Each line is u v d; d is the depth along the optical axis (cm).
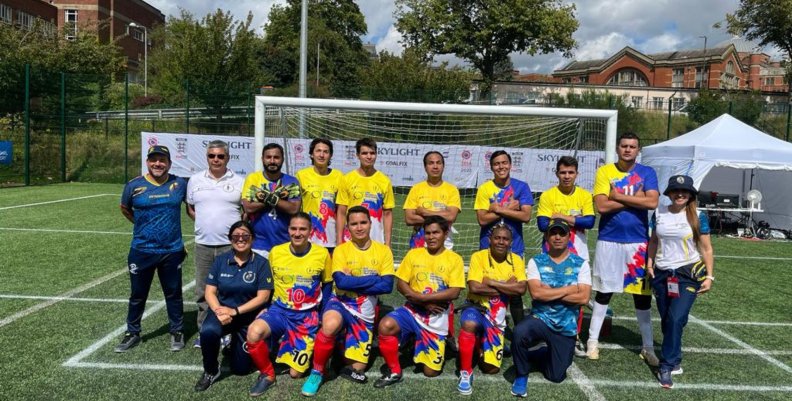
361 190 437
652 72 5509
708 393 351
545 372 367
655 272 379
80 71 2406
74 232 861
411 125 1034
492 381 363
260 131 587
